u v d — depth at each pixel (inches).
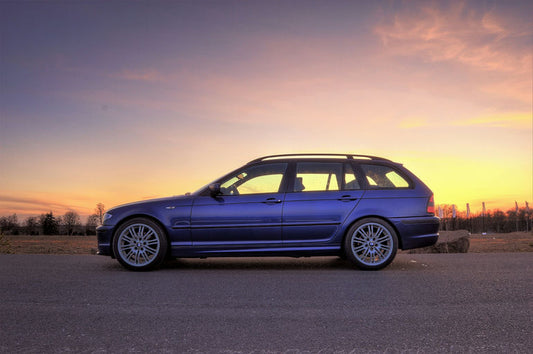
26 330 131.8
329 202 255.1
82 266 266.4
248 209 254.4
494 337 123.9
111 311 154.3
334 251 256.1
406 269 250.7
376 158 270.7
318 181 260.4
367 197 256.8
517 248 490.0
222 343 119.6
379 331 129.8
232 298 174.2
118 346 117.4
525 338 123.0
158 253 251.9
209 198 258.1
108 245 255.1
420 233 255.9
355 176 261.9
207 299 172.6
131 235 256.7
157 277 225.6
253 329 132.3
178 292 185.9
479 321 139.8
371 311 152.8
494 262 274.2
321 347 116.2
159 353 112.1
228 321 140.9
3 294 182.2
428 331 129.5
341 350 113.9
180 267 267.4
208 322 139.9
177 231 254.2
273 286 198.8
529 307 157.6
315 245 254.8
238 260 303.4
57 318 144.9
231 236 254.4
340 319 142.8
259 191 258.8
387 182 262.2
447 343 118.9
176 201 258.7
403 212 255.4
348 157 268.5
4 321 141.6
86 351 113.5
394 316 146.0
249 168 264.5
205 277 225.3
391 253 251.0
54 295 180.2
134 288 194.9
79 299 172.9
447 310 153.6
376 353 111.7
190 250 254.7
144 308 158.4
